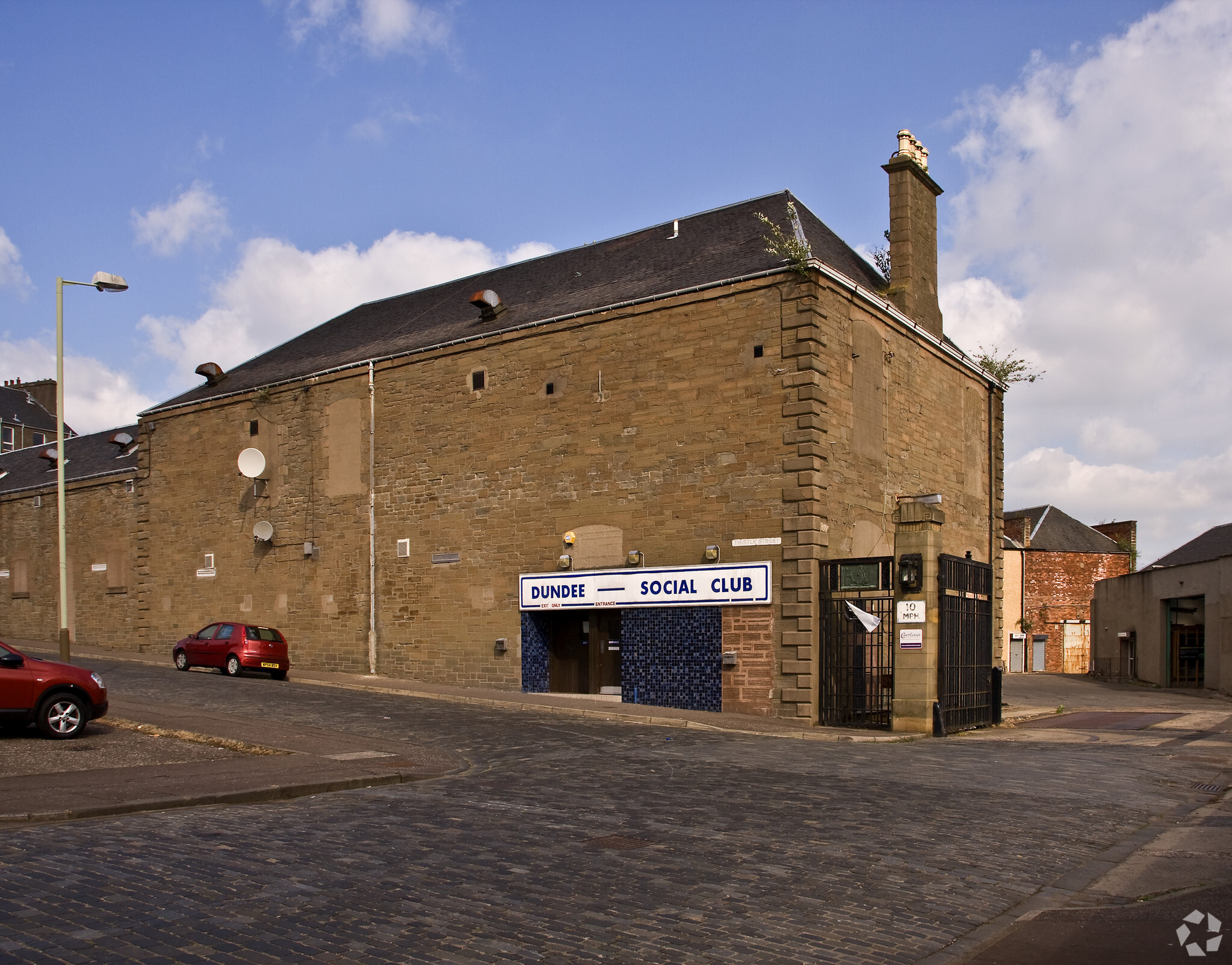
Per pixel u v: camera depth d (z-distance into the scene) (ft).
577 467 79.10
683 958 20.30
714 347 73.10
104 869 25.36
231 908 22.50
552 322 81.25
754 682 68.95
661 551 74.13
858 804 36.99
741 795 38.63
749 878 26.25
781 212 82.38
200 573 105.91
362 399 93.71
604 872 26.55
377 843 29.30
